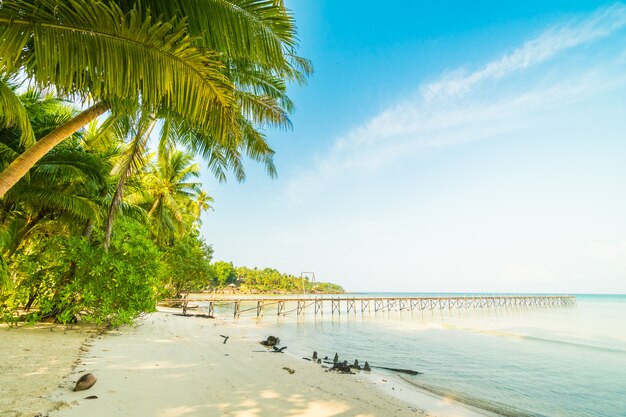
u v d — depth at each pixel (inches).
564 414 287.6
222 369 258.2
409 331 862.5
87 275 361.4
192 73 122.3
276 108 316.8
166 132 309.3
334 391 245.4
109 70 110.2
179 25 111.1
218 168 361.4
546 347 623.8
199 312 1179.3
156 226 751.7
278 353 408.5
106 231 321.7
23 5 97.0
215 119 135.3
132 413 147.4
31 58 112.6
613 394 347.3
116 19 105.3
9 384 161.2
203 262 1230.9
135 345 319.6
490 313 1863.9
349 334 788.6
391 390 291.9
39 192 314.8
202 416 155.2
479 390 343.0
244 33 125.4
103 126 301.7
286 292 3996.1
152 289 414.9
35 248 415.2
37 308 437.1
